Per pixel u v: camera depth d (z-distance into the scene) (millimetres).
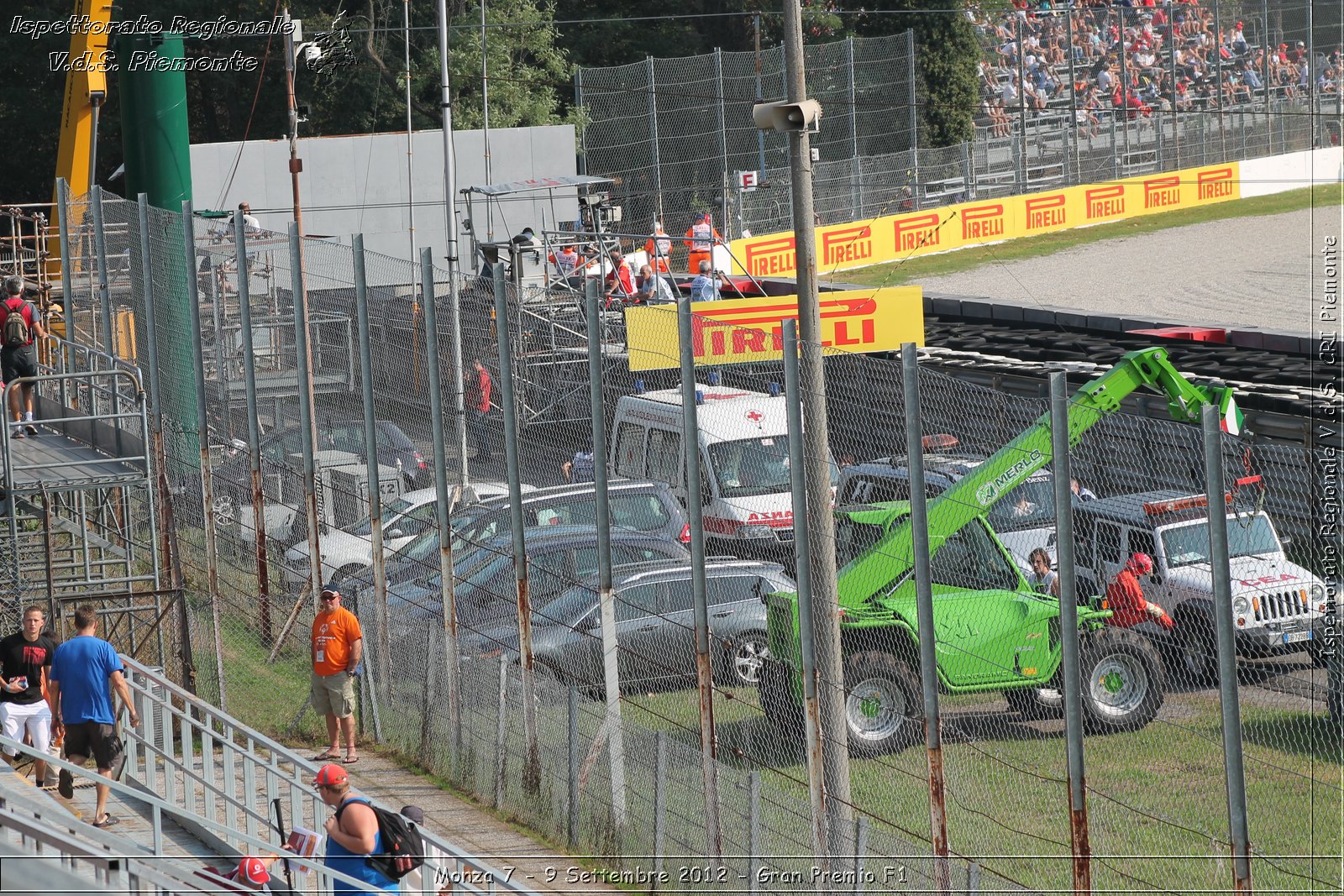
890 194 175250
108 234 82375
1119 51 199750
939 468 59469
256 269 77938
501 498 64750
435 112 194125
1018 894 39250
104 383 80000
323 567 67312
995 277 159750
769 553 74125
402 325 66250
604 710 50188
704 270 121625
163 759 51469
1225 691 33812
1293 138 198625
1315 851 41750
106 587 69062
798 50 44156
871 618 55250
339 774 38562
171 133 96000
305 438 61375
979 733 54625
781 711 55156
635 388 78812
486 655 54344
